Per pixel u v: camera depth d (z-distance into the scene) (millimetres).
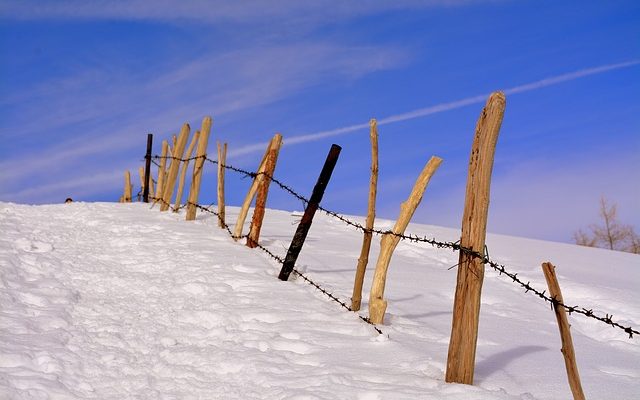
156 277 7320
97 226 10859
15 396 3881
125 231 10258
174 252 8453
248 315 5828
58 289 6426
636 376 5004
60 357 4605
